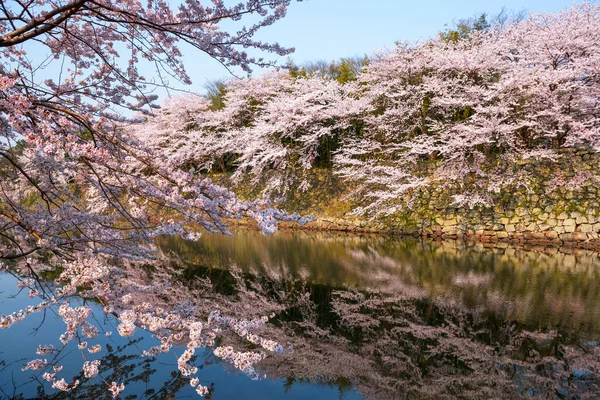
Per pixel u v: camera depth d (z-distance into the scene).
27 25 2.79
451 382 3.61
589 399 3.27
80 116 3.11
